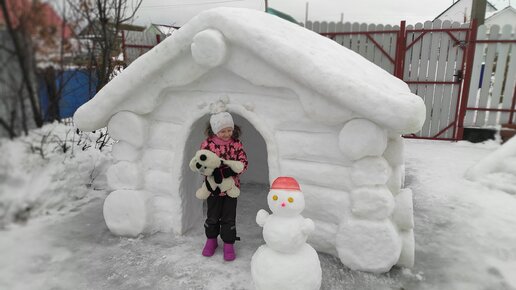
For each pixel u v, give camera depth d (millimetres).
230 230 2717
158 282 2477
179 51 2594
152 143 3057
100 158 4305
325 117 2461
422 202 4059
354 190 2521
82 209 3586
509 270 2697
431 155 6145
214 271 2600
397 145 2809
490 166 4801
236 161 2656
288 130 2684
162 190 3080
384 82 2816
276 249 2150
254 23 2502
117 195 3053
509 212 3752
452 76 6988
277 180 2246
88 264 2670
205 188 2680
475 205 3949
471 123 7121
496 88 6812
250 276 2547
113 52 3861
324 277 2508
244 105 2721
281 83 2521
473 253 2943
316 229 2734
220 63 2535
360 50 7574
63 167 3518
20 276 2162
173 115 2943
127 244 2971
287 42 2398
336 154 2572
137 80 2740
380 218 2480
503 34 6551
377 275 2545
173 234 3121
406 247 2633
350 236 2543
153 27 8922
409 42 7133
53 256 2664
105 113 2926
